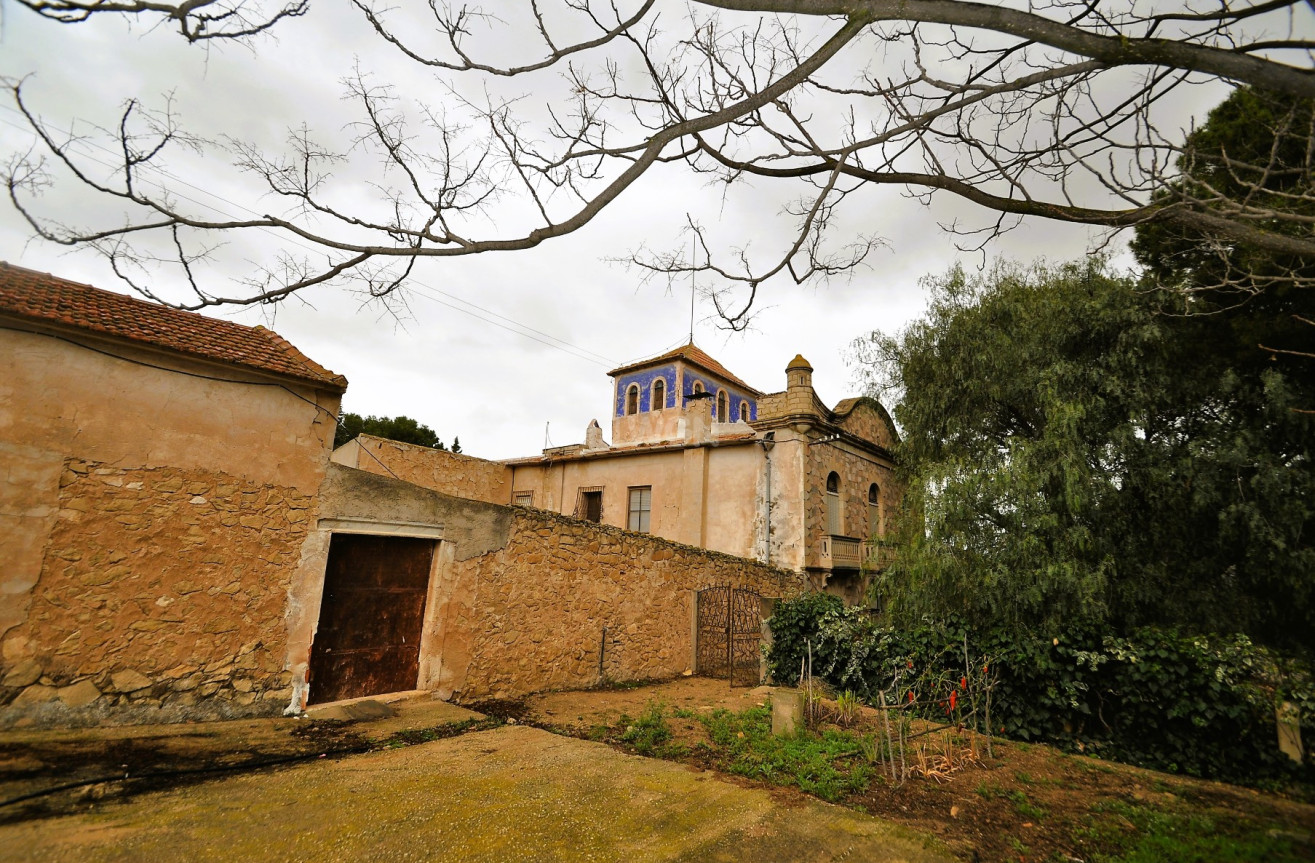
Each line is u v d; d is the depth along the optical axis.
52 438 5.70
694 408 18.41
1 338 5.54
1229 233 3.22
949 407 11.51
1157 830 4.77
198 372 6.62
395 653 7.91
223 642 6.50
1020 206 3.62
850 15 2.94
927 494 9.80
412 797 4.73
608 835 4.25
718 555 13.34
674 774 5.68
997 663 8.09
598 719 7.93
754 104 3.33
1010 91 3.46
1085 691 7.38
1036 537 8.48
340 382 7.54
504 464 21.73
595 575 10.53
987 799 5.42
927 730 7.12
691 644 12.48
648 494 18.66
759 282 4.30
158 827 3.93
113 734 5.60
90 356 5.98
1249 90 3.59
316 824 4.15
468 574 8.65
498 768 5.59
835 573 15.99
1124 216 3.40
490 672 8.74
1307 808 5.48
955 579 8.88
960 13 2.87
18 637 5.41
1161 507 8.58
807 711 8.20
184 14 2.65
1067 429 8.74
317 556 7.24
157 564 6.17
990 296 11.27
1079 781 6.07
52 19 2.50
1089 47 2.88
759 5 2.89
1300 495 7.42
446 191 3.84
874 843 4.35
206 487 6.54
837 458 17.33
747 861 3.97
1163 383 8.73
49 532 5.62
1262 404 7.90
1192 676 6.77
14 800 4.11
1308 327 7.16
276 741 5.94
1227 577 8.45
